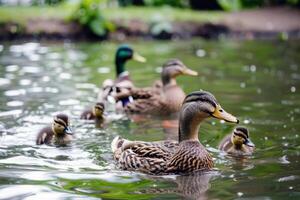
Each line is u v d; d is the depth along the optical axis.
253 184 9.30
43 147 11.48
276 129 12.73
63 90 16.66
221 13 33.59
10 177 9.52
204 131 12.87
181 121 10.58
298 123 13.17
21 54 23.12
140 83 18.17
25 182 9.28
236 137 11.22
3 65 20.52
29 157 10.78
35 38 27.33
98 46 26.27
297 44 26.91
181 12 32.25
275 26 31.47
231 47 26.17
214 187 9.21
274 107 14.76
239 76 19.17
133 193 8.88
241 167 10.33
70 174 9.78
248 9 35.34
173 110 15.33
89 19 28.33
